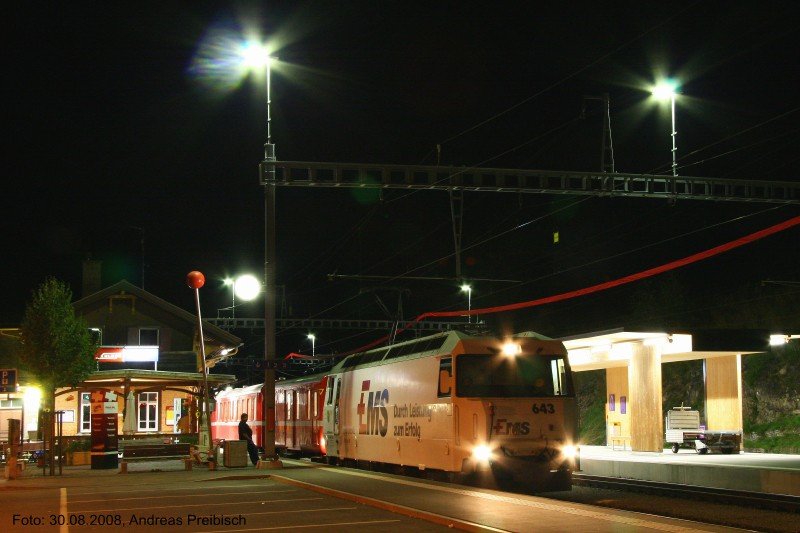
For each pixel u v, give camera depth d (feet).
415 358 73.56
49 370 108.27
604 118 73.26
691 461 83.46
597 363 111.65
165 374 116.26
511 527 38.47
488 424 64.39
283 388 125.39
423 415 70.49
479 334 68.85
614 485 73.67
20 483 73.00
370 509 48.57
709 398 105.50
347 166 72.95
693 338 93.25
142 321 146.61
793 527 49.52
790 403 109.29
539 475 64.75
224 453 86.79
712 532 35.88
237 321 147.64
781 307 123.95
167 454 96.78
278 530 41.04
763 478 69.92
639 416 100.73
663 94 74.13
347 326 145.18
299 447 113.39
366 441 84.69
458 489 56.18
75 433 137.69
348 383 93.04
